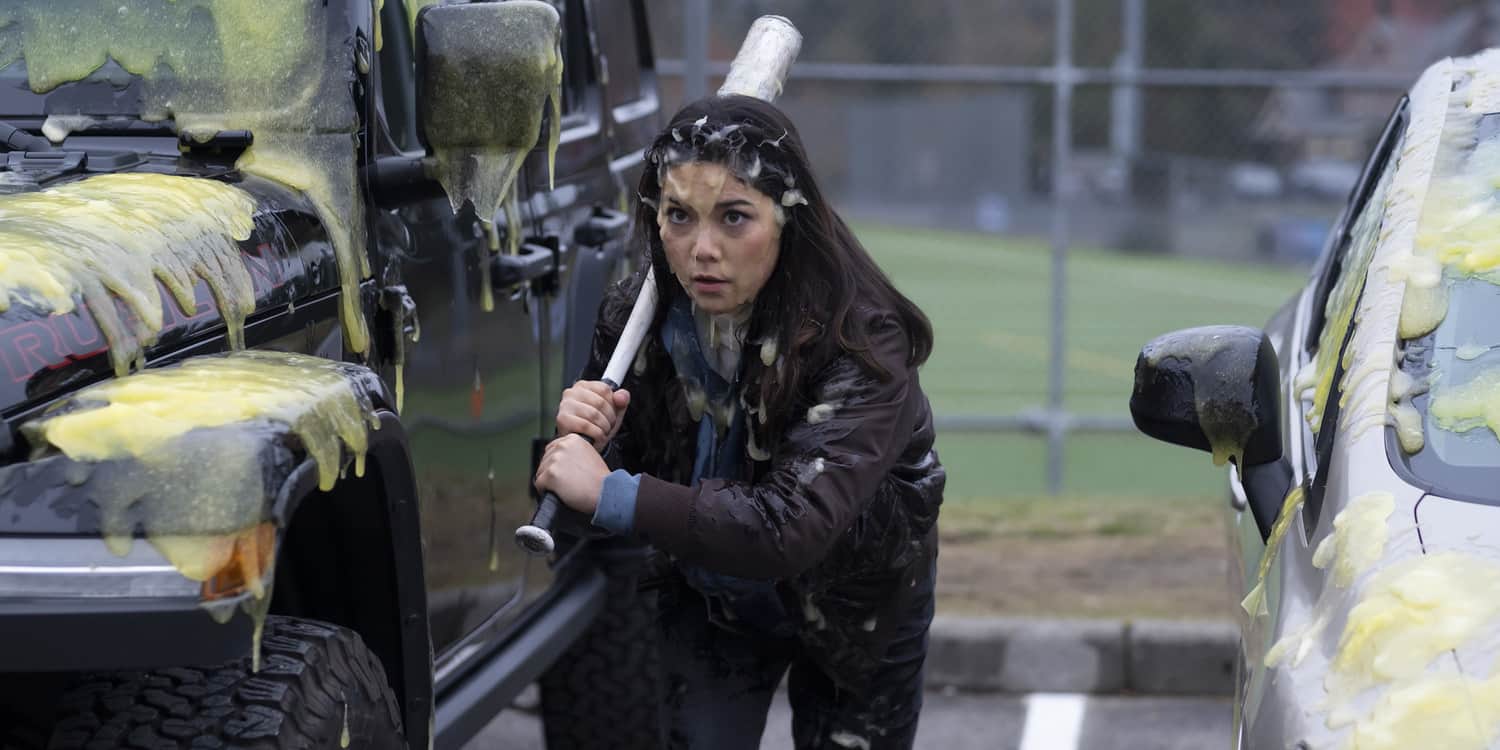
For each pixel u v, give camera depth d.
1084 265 47.78
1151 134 46.25
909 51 48.78
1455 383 5.28
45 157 6.14
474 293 7.52
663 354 5.68
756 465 5.54
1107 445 24.12
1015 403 27.78
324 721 4.99
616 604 9.28
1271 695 4.58
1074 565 12.95
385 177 6.59
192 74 6.48
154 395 4.64
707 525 5.09
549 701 9.41
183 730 4.78
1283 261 46.41
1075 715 10.74
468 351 7.46
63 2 6.57
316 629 5.28
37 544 4.34
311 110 6.41
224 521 4.35
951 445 24.17
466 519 7.45
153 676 4.95
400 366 6.61
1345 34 42.41
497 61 6.28
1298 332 7.68
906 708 6.25
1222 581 12.45
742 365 5.46
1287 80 16.55
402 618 5.81
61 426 4.47
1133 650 11.07
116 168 6.09
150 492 4.38
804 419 5.35
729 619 5.96
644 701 9.34
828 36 48.31
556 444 5.23
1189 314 39.34
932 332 5.48
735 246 5.18
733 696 6.10
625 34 11.33
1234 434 5.34
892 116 49.81
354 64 6.49
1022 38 48.66
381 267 6.59
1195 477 21.61
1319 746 4.20
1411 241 5.89
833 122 50.06
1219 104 45.06
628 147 10.62
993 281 45.03
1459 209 6.00
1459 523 4.72
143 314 5.08
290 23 6.50
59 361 4.73
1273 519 5.50
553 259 8.46
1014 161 49.75
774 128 5.19
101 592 4.29
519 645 7.99
